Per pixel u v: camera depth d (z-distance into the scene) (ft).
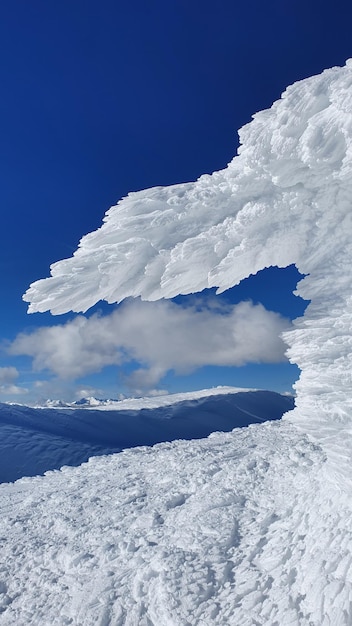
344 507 23.26
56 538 40.01
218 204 22.17
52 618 28.60
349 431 21.47
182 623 24.62
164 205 22.94
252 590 24.85
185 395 499.51
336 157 17.71
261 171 20.54
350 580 20.10
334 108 17.13
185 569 28.89
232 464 49.19
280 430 66.08
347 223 21.17
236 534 32.65
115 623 26.71
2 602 31.55
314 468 35.22
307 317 22.49
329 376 21.57
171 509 40.98
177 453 62.13
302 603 21.42
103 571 32.37
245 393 498.28
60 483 61.98
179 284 21.90
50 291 21.88
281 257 22.18
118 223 22.63
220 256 21.56
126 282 22.35
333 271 21.81
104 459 70.90
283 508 33.60
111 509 44.24
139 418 395.55
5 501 58.18
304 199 21.07
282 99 18.37
